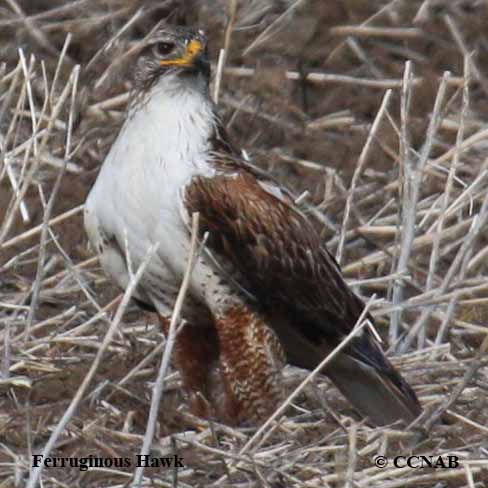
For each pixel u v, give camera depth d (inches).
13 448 437.4
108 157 471.2
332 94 682.8
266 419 470.9
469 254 538.3
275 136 655.8
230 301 468.8
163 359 414.9
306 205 601.6
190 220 456.8
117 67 652.7
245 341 470.3
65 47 581.3
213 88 641.6
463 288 539.2
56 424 446.0
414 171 597.3
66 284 550.9
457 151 560.7
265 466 420.5
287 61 693.9
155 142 462.6
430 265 543.8
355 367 475.2
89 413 454.9
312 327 485.4
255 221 464.8
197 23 700.7
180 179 458.6
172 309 474.6
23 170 552.4
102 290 550.0
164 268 464.8
